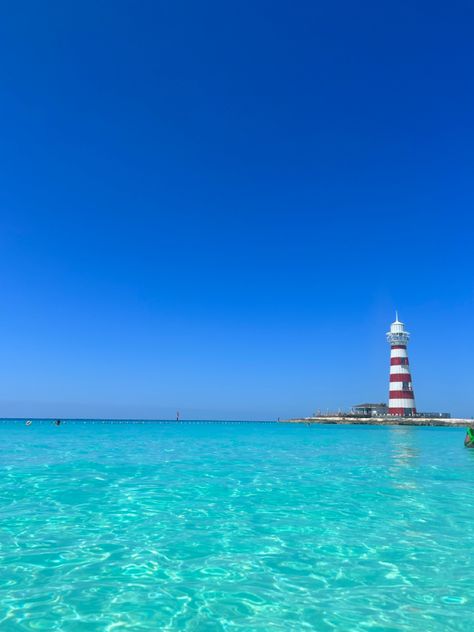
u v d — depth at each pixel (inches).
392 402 3742.6
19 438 1793.8
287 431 2896.2
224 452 1210.6
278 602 270.8
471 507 518.3
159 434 2304.4
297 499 561.0
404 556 349.7
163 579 303.3
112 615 252.8
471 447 1362.0
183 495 580.1
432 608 264.2
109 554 350.9
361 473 793.6
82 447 1327.5
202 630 237.6
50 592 281.6
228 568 323.9
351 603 270.4
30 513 478.3
